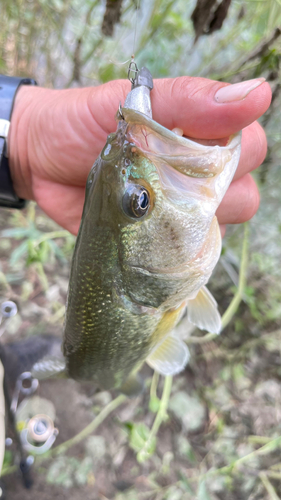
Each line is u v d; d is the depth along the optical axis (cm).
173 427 33
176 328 35
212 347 37
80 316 15
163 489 30
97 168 12
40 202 23
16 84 21
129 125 12
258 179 29
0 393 17
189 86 14
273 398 35
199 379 35
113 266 13
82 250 13
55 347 33
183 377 36
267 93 13
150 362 21
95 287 14
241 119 13
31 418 31
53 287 38
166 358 21
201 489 27
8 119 21
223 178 13
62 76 37
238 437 32
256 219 32
